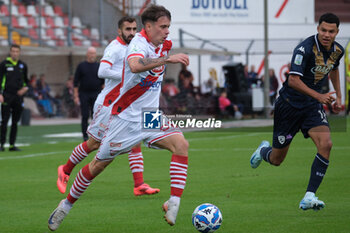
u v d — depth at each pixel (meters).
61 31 86.44
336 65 20.86
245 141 47.59
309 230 17.58
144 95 17.86
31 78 76.56
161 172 31.20
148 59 16.52
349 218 19.17
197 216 17.28
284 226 18.17
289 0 100.06
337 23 19.48
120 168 33.25
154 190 23.91
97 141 23.41
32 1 86.44
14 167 33.91
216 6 94.88
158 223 19.17
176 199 16.83
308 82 20.55
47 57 82.31
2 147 42.91
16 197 24.50
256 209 20.95
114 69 25.30
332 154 37.28
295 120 20.81
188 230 18.11
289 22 100.38
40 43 80.94
